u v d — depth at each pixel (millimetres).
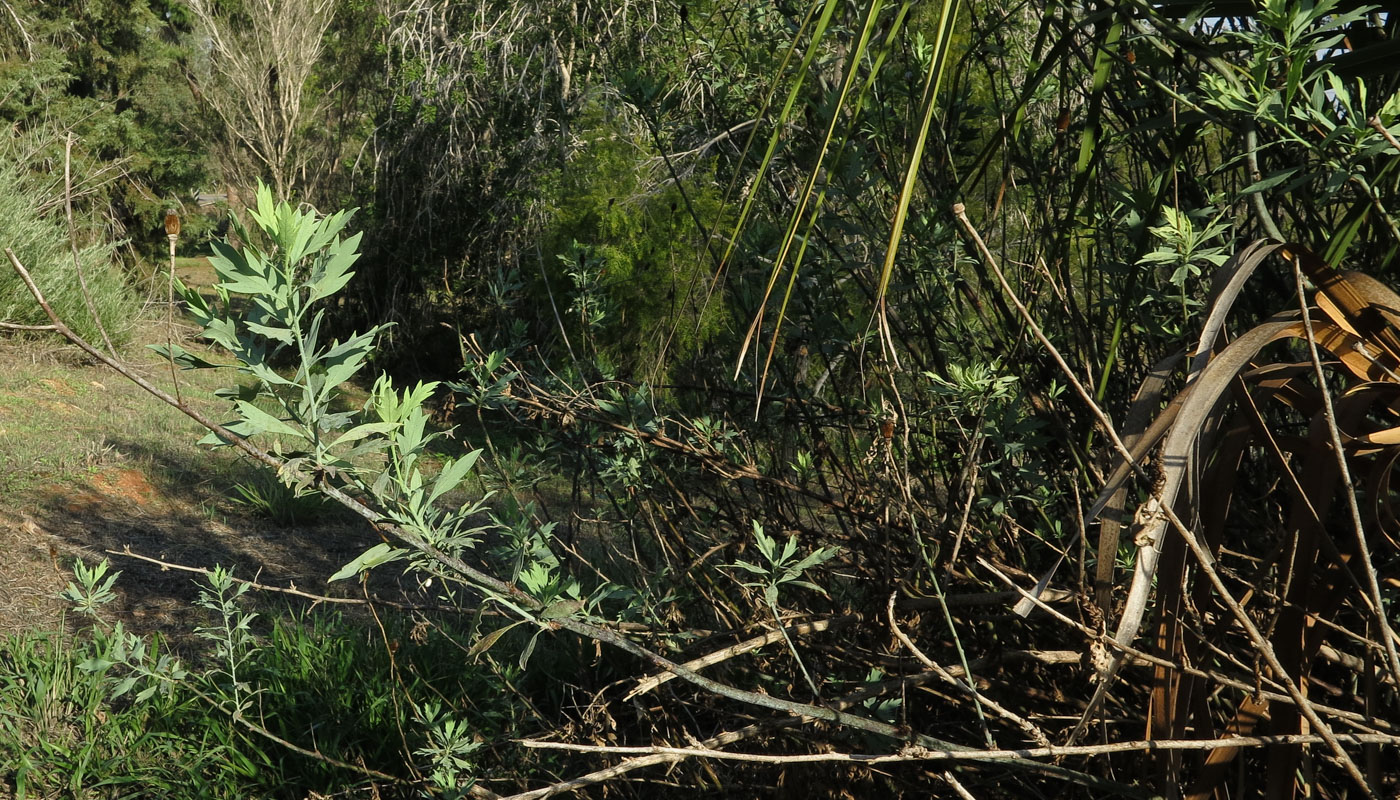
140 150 19000
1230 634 1491
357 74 16250
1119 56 1693
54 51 18203
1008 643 1825
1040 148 2227
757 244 2242
